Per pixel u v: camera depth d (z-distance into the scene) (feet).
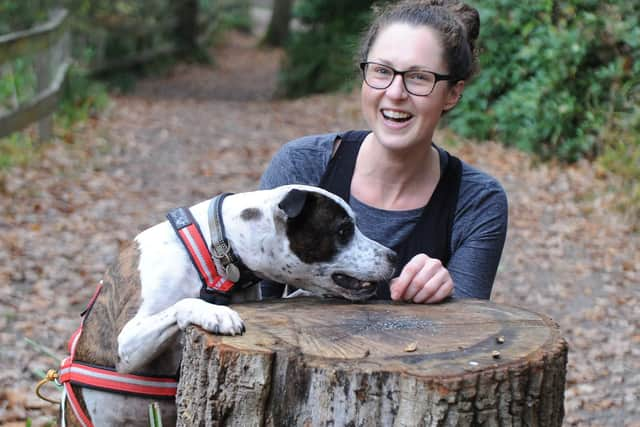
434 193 9.33
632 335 17.81
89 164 28.37
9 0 40.86
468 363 6.61
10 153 27.35
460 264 9.12
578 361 16.56
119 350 7.98
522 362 6.65
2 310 16.96
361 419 6.52
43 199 23.90
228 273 8.45
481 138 32.42
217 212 8.52
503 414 6.57
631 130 28.17
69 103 35.94
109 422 8.61
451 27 8.80
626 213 24.57
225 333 7.04
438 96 8.79
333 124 38.58
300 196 8.10
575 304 19.27
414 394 6.39
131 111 40.50
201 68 67.46
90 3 51.96
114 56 55.77
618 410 14.76
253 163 30.81
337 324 7.48
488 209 9.29
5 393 13.62
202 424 6.93
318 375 6.56
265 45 87.35
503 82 32.60
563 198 25.98
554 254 22.06
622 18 29.58
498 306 8.21
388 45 8.77
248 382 6.66
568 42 29.58
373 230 9.30
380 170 9.30
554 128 29.73
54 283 18.63
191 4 69.31
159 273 8.36
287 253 8.34
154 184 26.99
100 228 22.29
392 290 8.23
